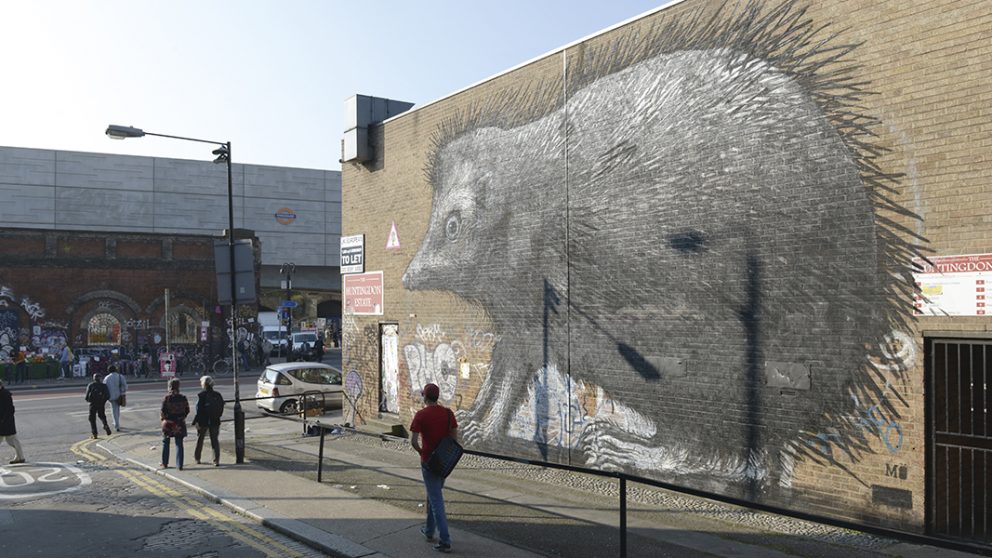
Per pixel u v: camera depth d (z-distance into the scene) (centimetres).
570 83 1172
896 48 795
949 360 763
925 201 770
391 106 1686
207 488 1044
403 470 1170
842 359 832
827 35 853
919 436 769
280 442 1511
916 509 770
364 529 817
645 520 854
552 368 1188
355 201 1705
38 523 894
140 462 1291
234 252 1464
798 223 875
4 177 5191
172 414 1210
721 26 960
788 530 812
